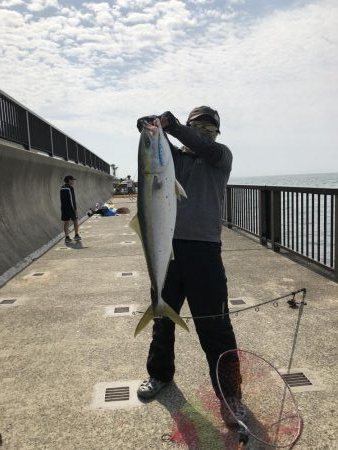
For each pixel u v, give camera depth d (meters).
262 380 3.18
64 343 4.03
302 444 2.52
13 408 2.98
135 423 2.77
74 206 9.91
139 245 9.25
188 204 2.88
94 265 7.30
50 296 5.51
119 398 3.07
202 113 2.85
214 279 2.84
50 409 2.96
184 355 3.69
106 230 12.01
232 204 11.16
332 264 5.98
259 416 2.78
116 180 46.47
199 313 2.87
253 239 9.44
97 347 3.92
